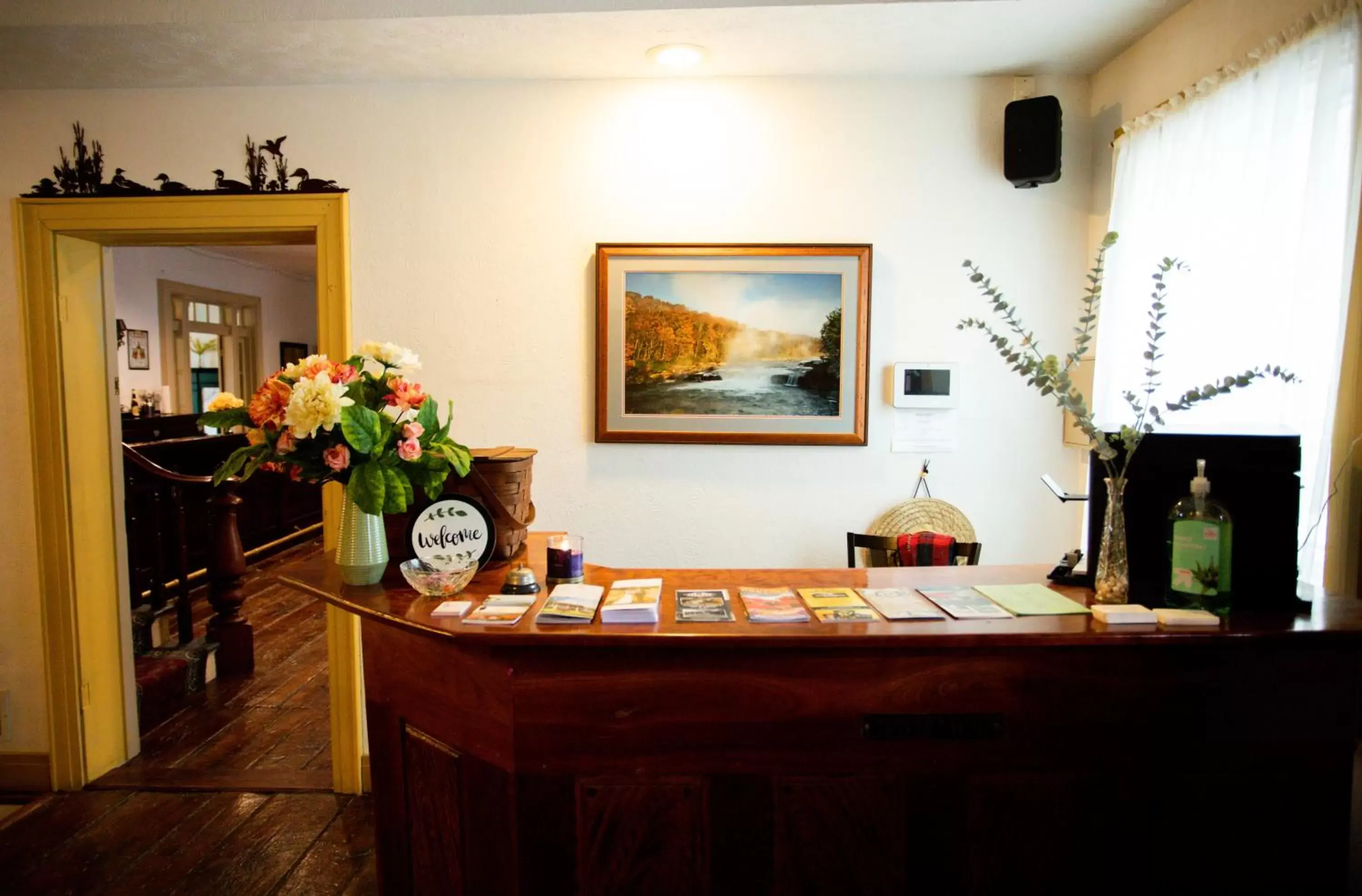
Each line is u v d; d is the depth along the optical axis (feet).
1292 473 5.31
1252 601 5.40
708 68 8.82
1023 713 5.16
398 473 6.03
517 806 5.27
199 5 7.47
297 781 9.68
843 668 5.16
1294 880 5.20
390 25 7.61
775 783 5.21
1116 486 5.49
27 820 8.82
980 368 9.33
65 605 9.46
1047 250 9.23
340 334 9.29
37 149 9.21
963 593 5.90
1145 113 8.05
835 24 7.73
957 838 5.23
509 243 9.29
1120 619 5.12
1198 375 7.18
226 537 13.19
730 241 9.22
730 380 9.29
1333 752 5.16
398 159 9.22
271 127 9.19
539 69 8.79
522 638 5.02
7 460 9.41
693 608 5.56
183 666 12.18
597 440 9.36
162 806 9.09
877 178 9.19
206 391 24.38
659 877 5.27
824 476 9.44
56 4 7.48
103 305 9.95
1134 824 5.17
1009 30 7.95
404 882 6.24
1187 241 7.35
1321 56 5.82
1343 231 5.74
